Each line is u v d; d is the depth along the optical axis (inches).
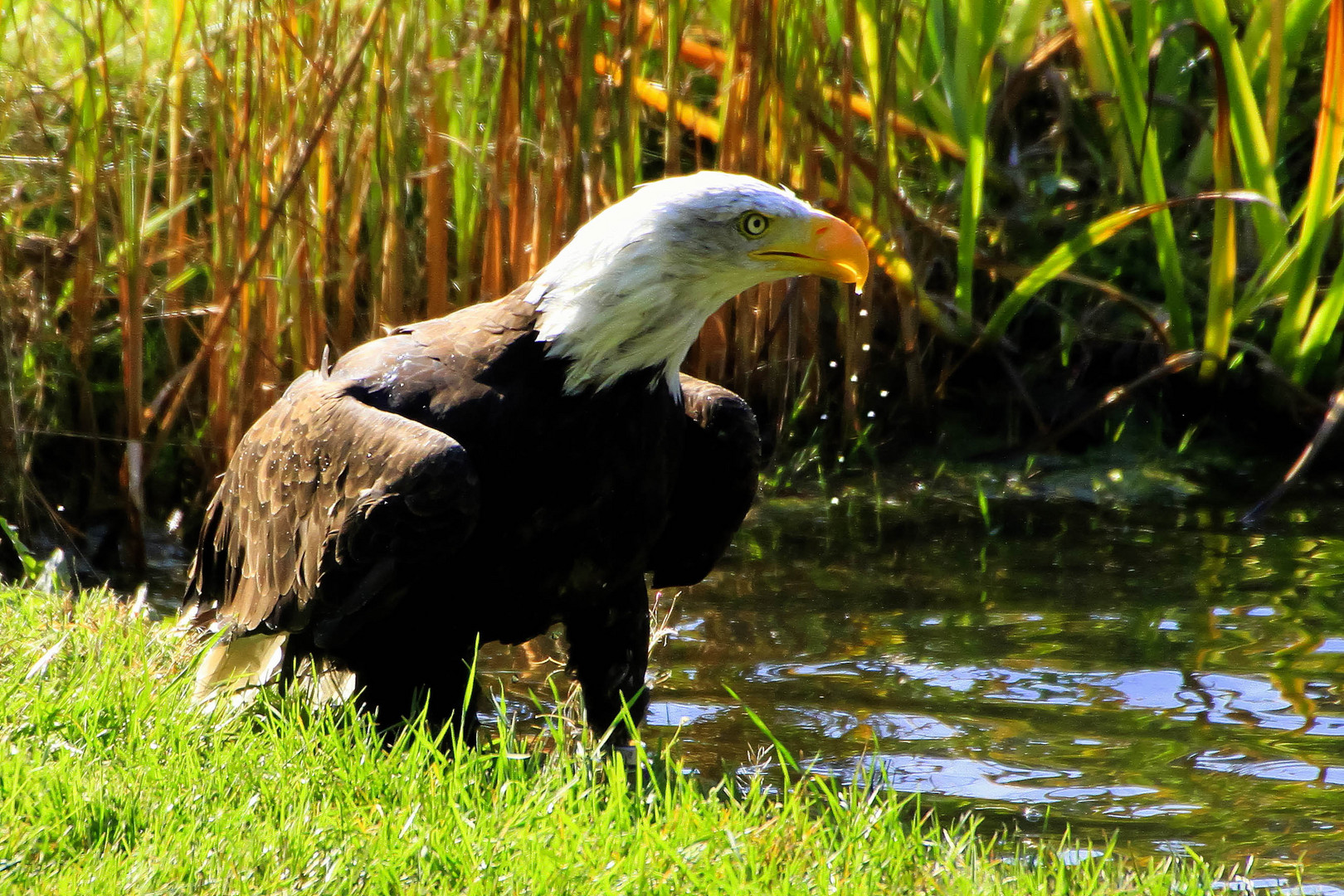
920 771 305.7
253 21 428.8
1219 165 484.1
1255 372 530.9
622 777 260.1
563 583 304.0
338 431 288.8
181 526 466.6
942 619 394.3
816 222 290.5
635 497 299.3
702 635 382.9
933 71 537.3
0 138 454.0
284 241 442.0
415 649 300.7
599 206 450.9
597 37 438.6
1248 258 550.6
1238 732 325.4
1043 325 550.0
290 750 267.0
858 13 502.3
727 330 501.0
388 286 446.6
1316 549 446.0
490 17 438.3
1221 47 480.1
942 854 250.2
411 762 258.2
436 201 451.8
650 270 283.7
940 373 539.5
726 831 236.8
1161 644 375.6
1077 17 531.8
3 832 218.7
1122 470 512.7
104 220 474.9
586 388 287.3
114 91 495.5
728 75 466.0
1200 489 502.3
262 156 428.1
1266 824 282.8
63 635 312.5
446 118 457.4
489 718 337.1
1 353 451.8
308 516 294.7
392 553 277.6
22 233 467.8
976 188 497.7
